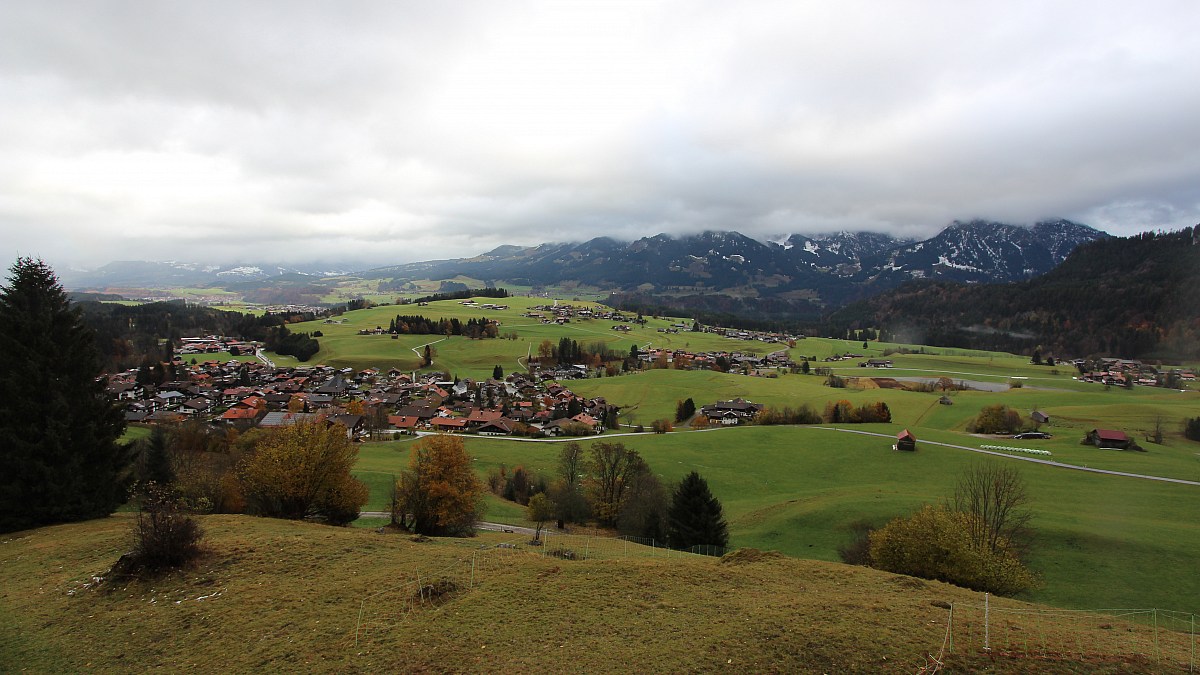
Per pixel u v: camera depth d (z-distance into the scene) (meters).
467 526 55.28
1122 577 48.72
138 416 137.25
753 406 154.12
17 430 39.03
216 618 24.50
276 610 25.06
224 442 91.69
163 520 30.17
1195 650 21.56
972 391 179.50
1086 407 136.00
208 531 36.72
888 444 105.69
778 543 61.72
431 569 29.91
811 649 20.66
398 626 23.41
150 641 22.98
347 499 50.34
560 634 22.59
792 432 118.06
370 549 33.69
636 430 135.50
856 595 27.44
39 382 40.16
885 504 67.88
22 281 41.16
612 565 31.02
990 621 23.62
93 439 42.19
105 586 27.53
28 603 26.30
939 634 21.83
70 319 42.75
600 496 75.19
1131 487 75.88
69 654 22.22
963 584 36.31
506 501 80.00
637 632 22.61
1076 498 70.69
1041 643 21.27
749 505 78.56
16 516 38.31
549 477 90.56
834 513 66.62
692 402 155.00
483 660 20.67
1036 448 102.19
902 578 31.19
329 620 24.05
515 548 41.00
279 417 128.75
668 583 28.14
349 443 52.78
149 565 28.75
